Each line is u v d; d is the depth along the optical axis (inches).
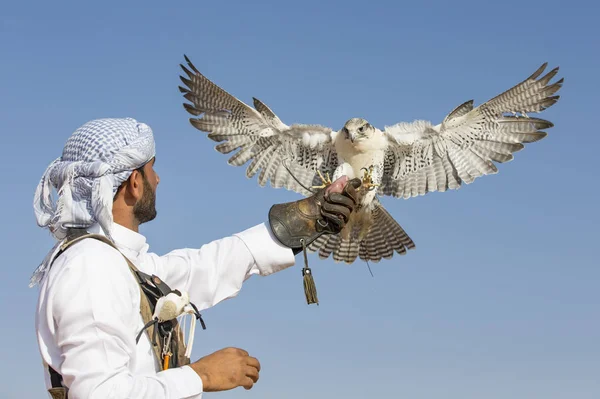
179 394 102.1
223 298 138.9
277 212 141.3
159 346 112.4
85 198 117.6
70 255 108.3
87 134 118.9
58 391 104.4
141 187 122.6
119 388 98.4
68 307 102.0
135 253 122.9
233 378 109.6
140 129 122.6
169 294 112.3
